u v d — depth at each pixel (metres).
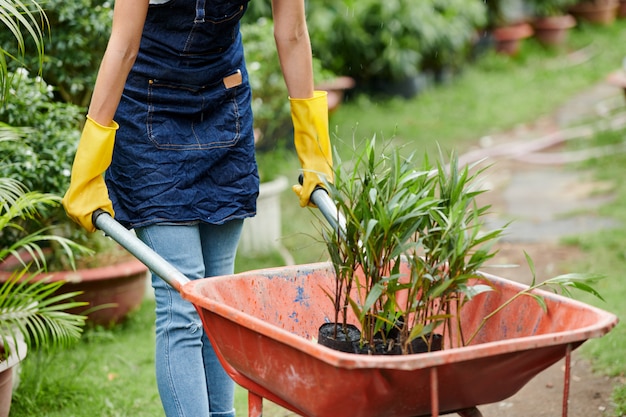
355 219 2.17
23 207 3.02
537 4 13.71
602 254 5.38
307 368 1.99
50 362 3.79
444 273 2.24
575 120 9.57
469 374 2.00
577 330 1.98
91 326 4.43
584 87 11.36
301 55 2.71
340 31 9.96
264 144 6.84
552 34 13.51
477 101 10.45
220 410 2.95
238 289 2.43
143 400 3.67
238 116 2.75
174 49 2.59
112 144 2.48
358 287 2.25
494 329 2.39
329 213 2.61
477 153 8.34
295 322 2.54
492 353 1.90
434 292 2.10
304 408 2.12
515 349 1.92
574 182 7.32
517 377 2.10
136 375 3.94
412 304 2.17
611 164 7.66
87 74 4.35
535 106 10.30
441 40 10.76
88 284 4.29
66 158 3.86
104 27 4.17
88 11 4.17
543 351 2.05
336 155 2.31
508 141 8.86
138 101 2.61
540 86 11.37
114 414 3.50
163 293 2.62
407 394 2.00
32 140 3.80
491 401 2.17
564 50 13.52
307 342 1.91
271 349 2.07
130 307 4.56
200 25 2.57
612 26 14.98
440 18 10.84
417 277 2.12
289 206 6.55
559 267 5.26
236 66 2.76
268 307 2.49
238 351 2.21
